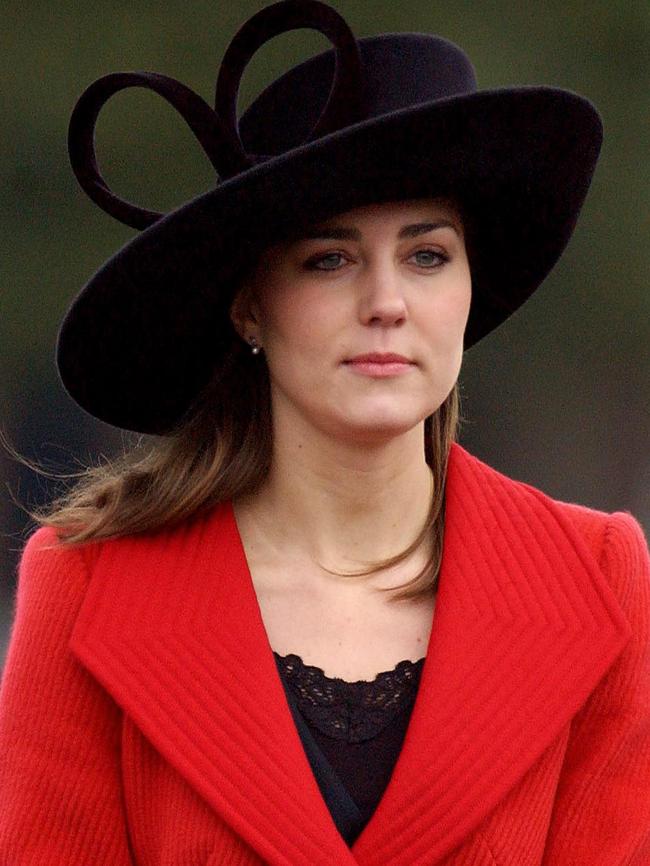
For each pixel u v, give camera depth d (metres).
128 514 11.95
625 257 69.94
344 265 11.31
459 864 11.42
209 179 64.12
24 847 11.62
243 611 11.66
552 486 68.44
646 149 71.12
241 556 11.87
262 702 11.41
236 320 11.89
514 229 11.98
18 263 67.25
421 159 11.02
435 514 12.05
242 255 11.36
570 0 70.56
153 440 12.78
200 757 11.34
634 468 68.75
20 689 11.78
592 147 11.70
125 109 63.62
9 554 56.19
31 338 67.62
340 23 11.10
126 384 12.24
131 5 67.25
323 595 11.88
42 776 11.66
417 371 11.34
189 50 67.62
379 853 11.26
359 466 11.78
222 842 11.34
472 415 66.75
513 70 70.25
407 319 11.27
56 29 67.31
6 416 65.62
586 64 71.12
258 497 12.13
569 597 11.73
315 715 11.52
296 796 11.26
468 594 11.73
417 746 11.36
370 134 10.84
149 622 11.65
